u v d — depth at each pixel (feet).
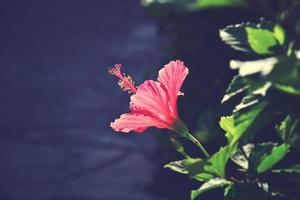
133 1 76.74
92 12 75.66
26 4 73.82
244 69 6.57
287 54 7.62
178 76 8.07
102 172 48.19
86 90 64.95
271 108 7.39
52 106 61.11
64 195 45.06
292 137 7.97
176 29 22.58
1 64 69.92
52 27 73.87
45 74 68.44
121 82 8.48
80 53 72.64
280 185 9.55
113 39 74.38
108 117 59.52
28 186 46.39
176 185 26.68
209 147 16.85
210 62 21.39
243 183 7.91
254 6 11.57
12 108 60.49
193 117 21.44
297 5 9.80
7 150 51.90
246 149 8.39
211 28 21.18
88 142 53.88
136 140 53.62
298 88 6.73
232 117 7.60
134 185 45.16
